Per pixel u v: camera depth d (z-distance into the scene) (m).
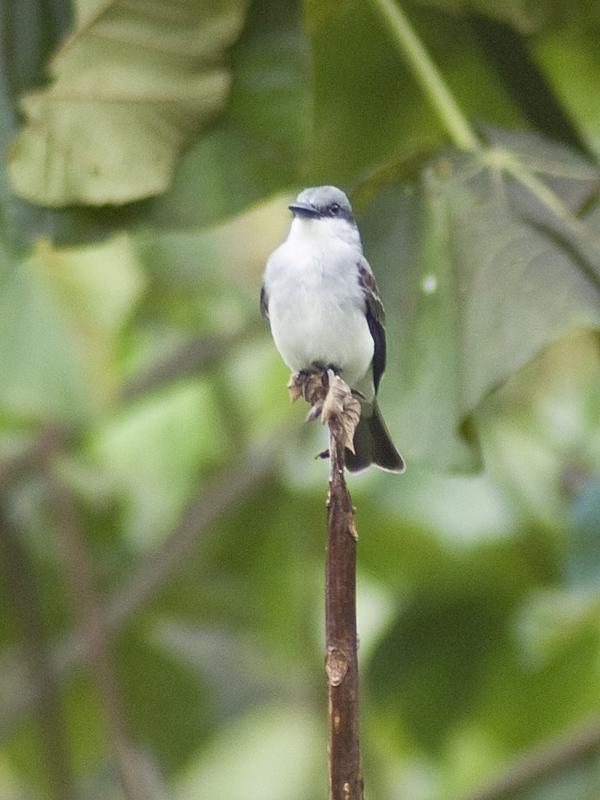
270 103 8.66
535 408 13.26
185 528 12.59
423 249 8.52
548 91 10.05
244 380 14.00
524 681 12.66
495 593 12.73
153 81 8.51
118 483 13.58
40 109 8.48
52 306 10.35
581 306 8.10
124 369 13.83
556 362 13.33
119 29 8.33
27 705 12.12
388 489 12.59
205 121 8.66
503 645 12.66
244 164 8.83
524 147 8.98
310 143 8.80
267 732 14.41
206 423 13.79
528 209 8.54
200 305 13.60
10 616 13.48
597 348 9.38
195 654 14.12
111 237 8.98
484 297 8.27
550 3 9.70
